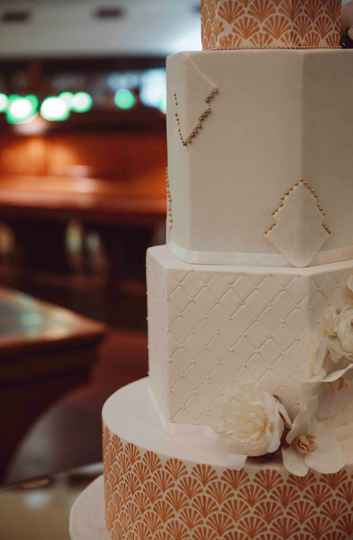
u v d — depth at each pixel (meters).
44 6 5.08
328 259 0.84
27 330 1.78
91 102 4.45
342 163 0.83
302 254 0.83
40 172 4.38
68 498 1.05
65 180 4.27
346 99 0.82
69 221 4.01
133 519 0.86
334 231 0.84
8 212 4.21
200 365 0.85
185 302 0.84
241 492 0.80
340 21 0.89
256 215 0.83
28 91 4.48
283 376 0.83
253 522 0.80
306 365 0.82
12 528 0.98
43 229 4.33
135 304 3.77
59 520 1.00
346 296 0.83
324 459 0.78
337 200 0.84
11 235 4.46
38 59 5.20
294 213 0.82
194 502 0.81
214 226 0.85
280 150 0.81
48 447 2.19
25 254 4.45
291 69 0.80
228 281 0.83
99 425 2.36
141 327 3.43
